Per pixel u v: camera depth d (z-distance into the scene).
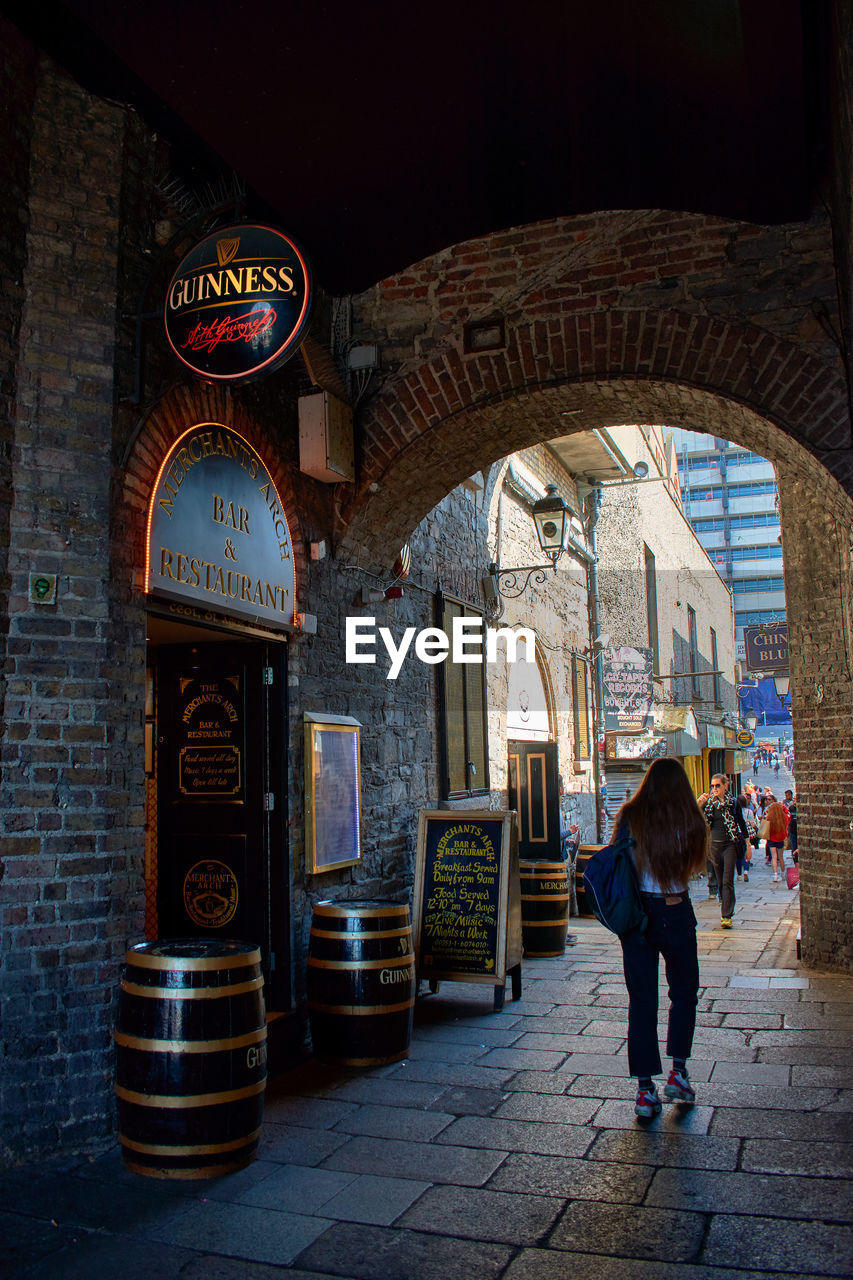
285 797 6.00
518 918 7.16
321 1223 3.54
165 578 4.91
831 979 7.57
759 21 4.63
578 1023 6.32
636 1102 4.56
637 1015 4.56
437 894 7.00
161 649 6.32
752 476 81.81
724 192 6.05
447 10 4.68
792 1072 5.16
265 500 6.02
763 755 61.00
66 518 4.45
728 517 81.94
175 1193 3.81
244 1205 3.70
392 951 5.56
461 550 10.06
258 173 5.84
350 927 5.52
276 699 6.13
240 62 4.93
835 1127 4.34
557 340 6.56
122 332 4.78
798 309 6.09
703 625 25.72
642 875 4.62
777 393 6.09
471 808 9.78
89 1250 3.36
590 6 4.72
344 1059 5.43
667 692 19.16
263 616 5.86
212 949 4.24
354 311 7.04
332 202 6.15
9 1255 3.33
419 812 7.17
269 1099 4.91
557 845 9.52
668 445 21.86
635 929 4.59
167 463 5.00
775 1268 3.13
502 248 6.73
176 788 6.20
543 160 5.93
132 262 4.91
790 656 8.73
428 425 6.84
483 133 5.61
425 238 6.69
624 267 6.46
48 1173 4.00
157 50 4.85
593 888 4.58
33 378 4.46
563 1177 3.88
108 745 4.45
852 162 4.23
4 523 4.31
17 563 4.33
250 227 4.90
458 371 6.77
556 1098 4.83
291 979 5.86
